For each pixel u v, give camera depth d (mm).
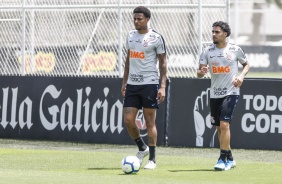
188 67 48938
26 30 52281
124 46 50469
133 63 35250
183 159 40000
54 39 51906
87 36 51250
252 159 40281
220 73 35344
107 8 50062
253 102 43844
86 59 51406
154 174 33625
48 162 38281
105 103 47031
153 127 35406
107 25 50750
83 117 47656
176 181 31109
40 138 48750
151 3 51438
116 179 31250
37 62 52281
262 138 43750
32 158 39844
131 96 35344
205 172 34688
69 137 48031
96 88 47312
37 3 52438
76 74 51500
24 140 48750
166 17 49562
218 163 35344
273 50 103938
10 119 49500
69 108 48031
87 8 50281
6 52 52875
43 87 48719
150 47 34969
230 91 35406
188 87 45312
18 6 51219
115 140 46812
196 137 45188
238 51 35438
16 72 52625
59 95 48281
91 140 47375
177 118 45594
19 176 31406
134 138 35844
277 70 104188
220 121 35406
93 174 33156
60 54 51875
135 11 34969
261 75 101500
